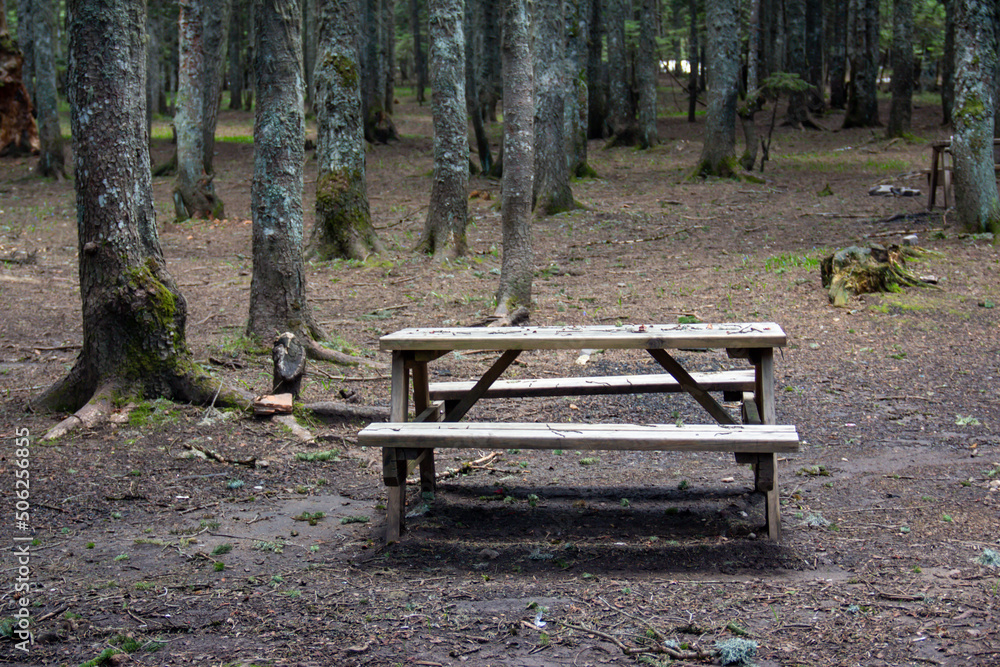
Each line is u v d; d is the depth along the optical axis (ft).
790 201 62.18
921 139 99.35
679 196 67.21
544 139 60.34
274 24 23.95
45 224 59.67
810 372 23.62
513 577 11.68
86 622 10.32
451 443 12.51
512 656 9.39
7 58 100.42
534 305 31.86
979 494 14.61
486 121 118.93
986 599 10.40
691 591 10.98
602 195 69.05
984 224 42.22
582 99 79.05
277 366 20.33
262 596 11.08
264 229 25.08
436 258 43.04
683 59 226.99
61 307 34.47
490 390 16.51
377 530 13.82
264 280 25.27
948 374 23.00
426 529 13.70
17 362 25.86
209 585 11.50
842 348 25.84
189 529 13.88
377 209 64.23
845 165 81.30
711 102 75.92
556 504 14.93
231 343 25.62
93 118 19.40
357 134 43.80
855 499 14.67
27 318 32.22
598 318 30.50
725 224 53.93
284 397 20.06
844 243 44.14
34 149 103.30
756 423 14.06
